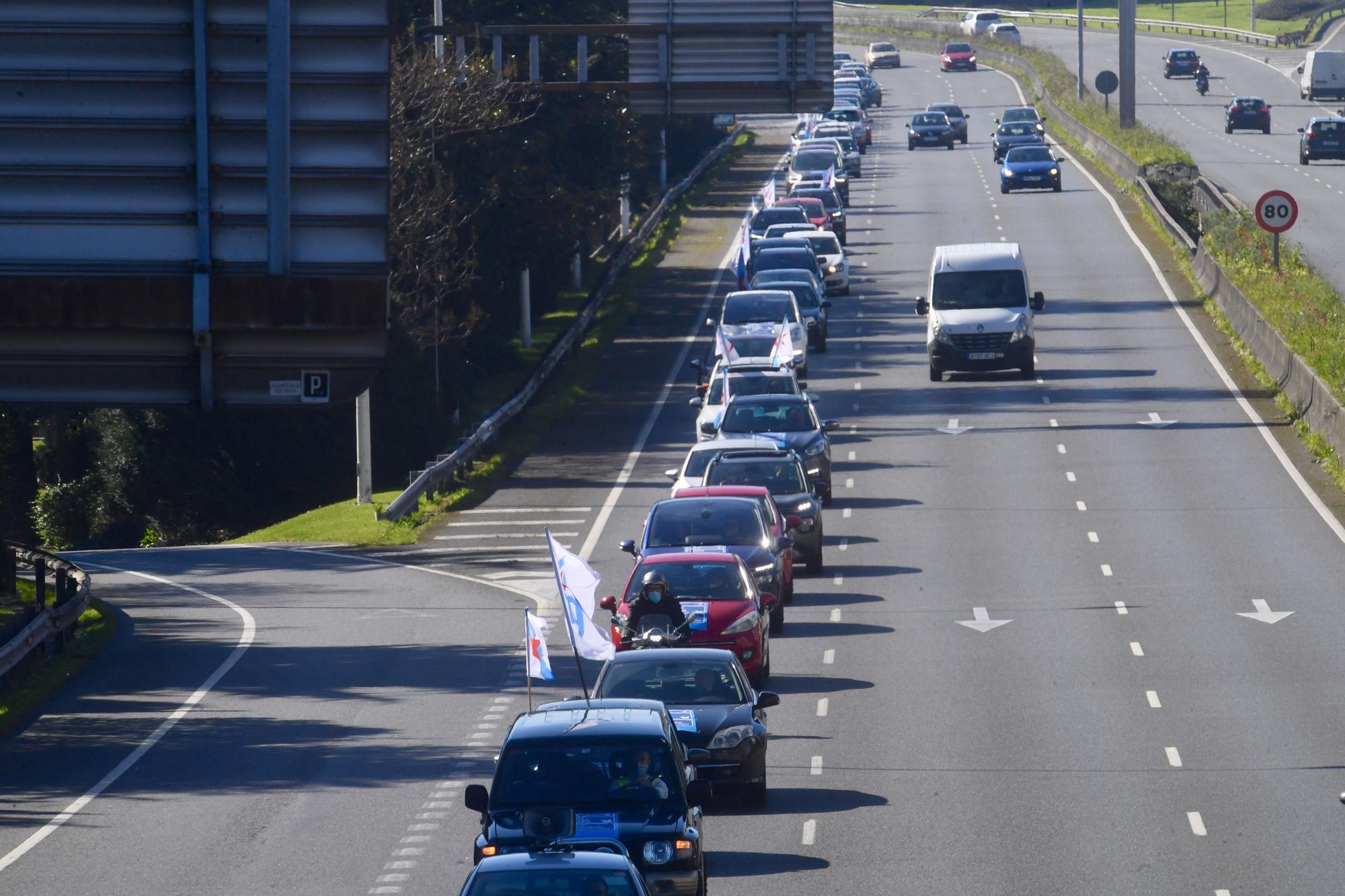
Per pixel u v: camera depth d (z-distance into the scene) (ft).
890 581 337.52
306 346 110.93
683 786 157.17
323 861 184.75
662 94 369.50
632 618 247.91
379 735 242.58
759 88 368.48
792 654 284.20
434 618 327.47
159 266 109.09
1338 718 236.22
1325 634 284.82
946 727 238.07
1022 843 185.68
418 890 173.88
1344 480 405.39
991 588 327.67
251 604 353.72
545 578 364.79
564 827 148.25
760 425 415.03
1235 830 188.65
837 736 234.99
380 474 566.77
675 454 490.49
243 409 111.75
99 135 108.37
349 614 335.67
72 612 315.58
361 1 108.78
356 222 109.50
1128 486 414.21
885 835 189.78
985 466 443.32
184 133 108.47
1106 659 274.16
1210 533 366.22
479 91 541.75
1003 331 542.16
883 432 490.49
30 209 108.47
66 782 222.89
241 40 108.47
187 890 175.52
